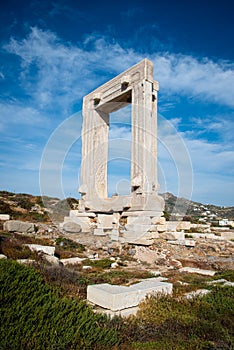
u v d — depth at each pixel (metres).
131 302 6.96
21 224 18.61
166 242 16.28
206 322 5.84
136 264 13.68
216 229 28.44
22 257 10.83
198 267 13.86
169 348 4.82
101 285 7.45
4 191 38.16
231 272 11.96
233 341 5.10
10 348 3.86
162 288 7.88
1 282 4.76
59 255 14.16
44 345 4.17
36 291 5.08
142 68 18.02
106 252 15.57
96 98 21.44
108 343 4.85
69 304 5.29
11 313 4.32
